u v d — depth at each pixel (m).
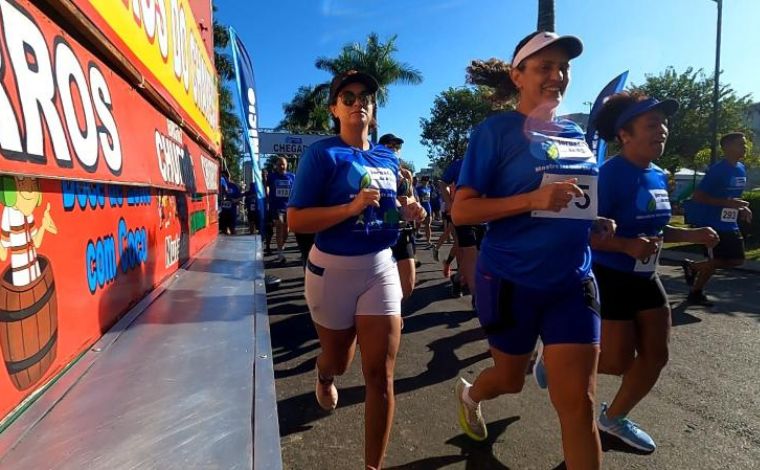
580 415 1.88
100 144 1.84
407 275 4.25
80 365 1.64
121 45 2.12
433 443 2.76
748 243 12.00
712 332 4.93
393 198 2.46
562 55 2.00
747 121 32.22
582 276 1.97
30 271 1.38
